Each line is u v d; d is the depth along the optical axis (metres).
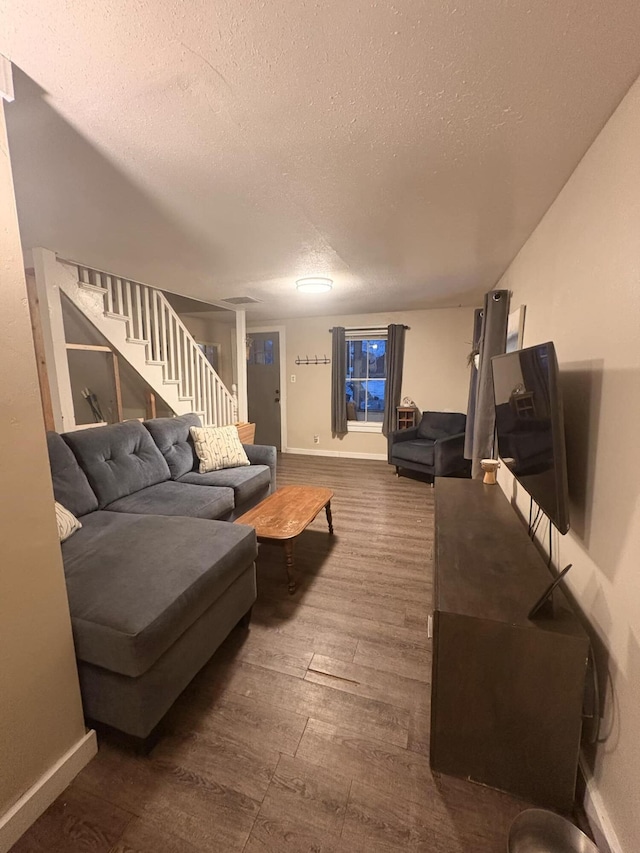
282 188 1.65
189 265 2.90
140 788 1.23
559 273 1.66
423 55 0.93
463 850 1.08
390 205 1.82
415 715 1.49
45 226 2.10
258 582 2.43
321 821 1.15
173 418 3.48
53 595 1.18
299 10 0.81
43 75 1.00
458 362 5.20
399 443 4.91
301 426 6.18
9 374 1.04
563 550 1.52
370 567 2.62
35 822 1.14
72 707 1.26
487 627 1.18
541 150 1.36
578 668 1.13
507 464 1.94
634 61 0.95
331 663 1.75
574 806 1.18
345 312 5.41
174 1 0.79
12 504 1.06
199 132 1.26
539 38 0.88
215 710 1.51
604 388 1.18
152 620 1.27
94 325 3.12
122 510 2.48
